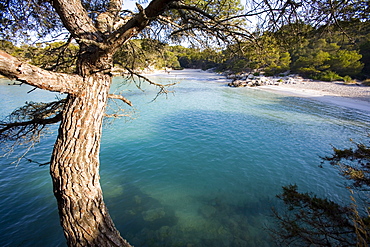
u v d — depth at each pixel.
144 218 7.75
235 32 2.82
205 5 3.01
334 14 2.50
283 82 48.75
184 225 7.42
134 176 10.73
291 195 5.22
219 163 12.24
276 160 12.68
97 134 2.78
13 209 7.91
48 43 3.75
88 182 2.70
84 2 3.88
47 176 10.12
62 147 2.55
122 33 2.20
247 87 46.06
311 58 48.47
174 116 21.88
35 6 3.34
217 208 8.41
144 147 14.06
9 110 18.67
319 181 10.36
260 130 18.02
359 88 38.09
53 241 6.60
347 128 19.08
